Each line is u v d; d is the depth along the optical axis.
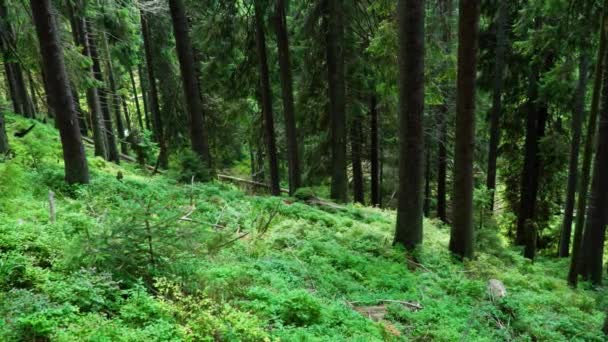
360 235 10.52
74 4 14.21
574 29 9.74
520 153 17.39
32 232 5.96
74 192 9.81
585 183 8.54
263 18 13.38
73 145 10.18
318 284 7.05
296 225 10.16
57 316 3.94
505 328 6.32
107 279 4.87
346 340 4.90
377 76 14.45
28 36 11.80
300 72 16.92
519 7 14.11
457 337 5.76
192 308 4.79
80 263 5.09
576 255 9.27
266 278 6.44
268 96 14.77
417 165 9.52
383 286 7.76
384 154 21.27
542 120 15.61
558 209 18.36
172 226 5.62
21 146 13.26
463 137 9.52
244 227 9.74
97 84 14.51
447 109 17.98
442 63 11.00
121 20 18.95
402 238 9.91
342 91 14.20
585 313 7.65
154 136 26.56
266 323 4.90
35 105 24.61
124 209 5.73
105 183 10.65
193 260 6.05
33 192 8.94
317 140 17.64
